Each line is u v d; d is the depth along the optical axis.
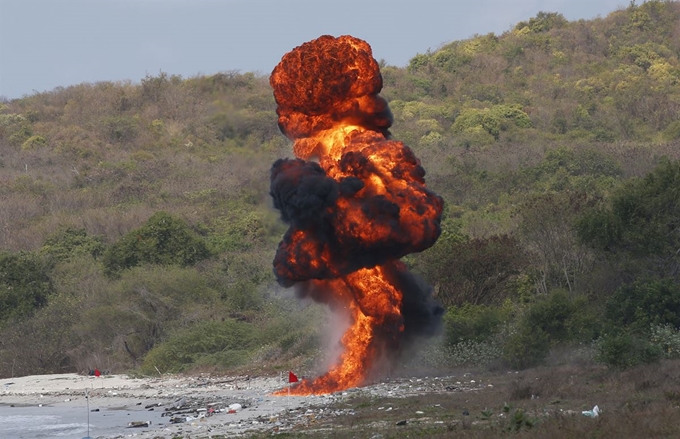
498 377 71.31
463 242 97.25
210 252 135.25
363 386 70.75
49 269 135.38
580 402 52.19
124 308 113.19
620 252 90.12
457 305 94.75
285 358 97.44
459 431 42.28
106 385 94.00
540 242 100.44
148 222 134.75
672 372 60.00
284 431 49.06
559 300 81.19
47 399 84.00
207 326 106.50
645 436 37.66
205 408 66.44
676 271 87.38
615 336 75.00
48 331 117.06
